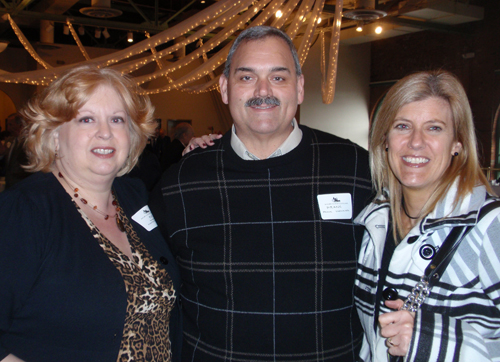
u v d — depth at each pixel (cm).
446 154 125
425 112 125
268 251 153
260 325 149
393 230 138
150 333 145
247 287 152
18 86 1379
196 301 161
